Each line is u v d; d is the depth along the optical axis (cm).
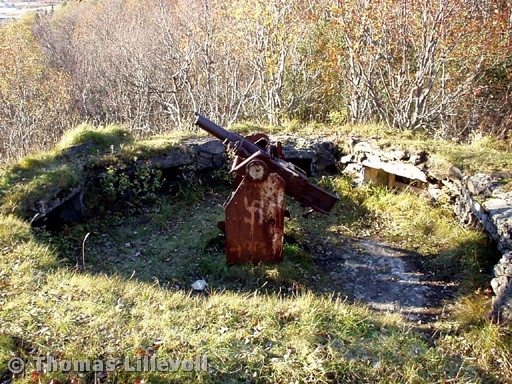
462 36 1000
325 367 334
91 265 519
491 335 376
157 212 644
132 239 585
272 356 345
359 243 585
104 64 2161
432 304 463
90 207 622
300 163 751
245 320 384
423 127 1165
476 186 555
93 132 725
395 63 1133
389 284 499
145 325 363
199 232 597
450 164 618
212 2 1354
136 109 1902
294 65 1281
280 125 915
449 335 406
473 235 542
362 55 1080
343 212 661
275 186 483
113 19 2555
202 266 518
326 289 489
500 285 408
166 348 342
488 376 350
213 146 729
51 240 529
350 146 745
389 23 987
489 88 1220
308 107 1389
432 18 959
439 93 1152
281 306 407
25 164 624
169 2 2019
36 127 1894
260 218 494
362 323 389
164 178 689
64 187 575
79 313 373
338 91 1388
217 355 338
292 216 642
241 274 494
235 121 1379
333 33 1262
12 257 443
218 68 1497
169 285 488
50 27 3158
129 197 653
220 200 688
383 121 1099
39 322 357
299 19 1202
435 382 337
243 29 1270
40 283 412
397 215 633
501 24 1043
